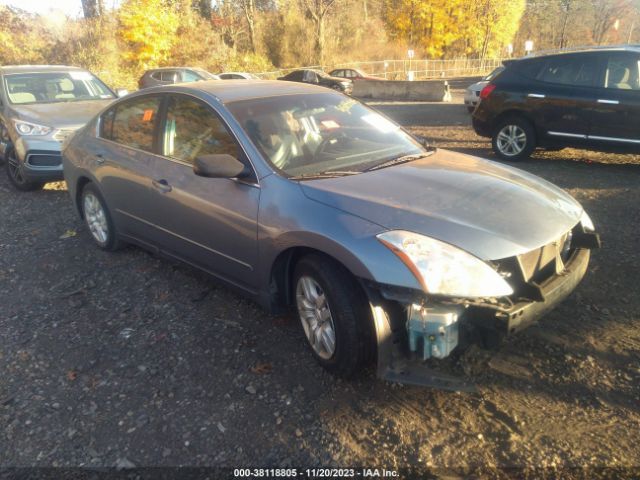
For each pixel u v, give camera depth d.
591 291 4.25
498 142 9.24
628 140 8.05
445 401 3.08
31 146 7.48
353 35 45.19
